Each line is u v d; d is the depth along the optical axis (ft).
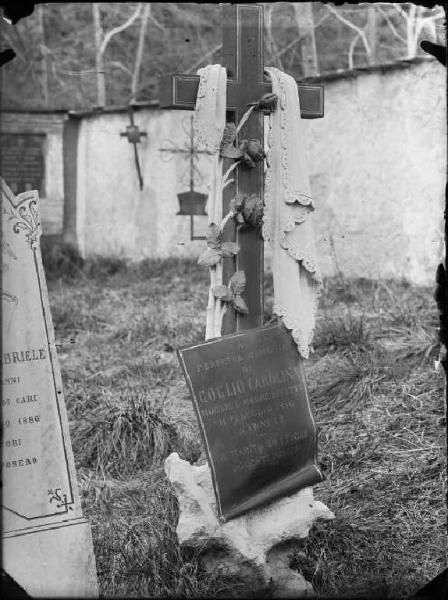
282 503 13.56
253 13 13.62
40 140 46.78
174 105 13.43
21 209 13.20
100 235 46.32
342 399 20.57
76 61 48.80
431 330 23.54
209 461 12.66
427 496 16.28
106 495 16.98
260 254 13.83
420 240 31.86
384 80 33.42
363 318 25.12
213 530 13.03
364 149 34.37
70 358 25.95
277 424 13.37
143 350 26.12
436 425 18.75
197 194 36.91
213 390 12.80
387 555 14.37
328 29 42.80
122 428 19.26
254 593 12.82
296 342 13.76
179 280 37.70
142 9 46.26
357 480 17.03
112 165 45.55
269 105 13.65
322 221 36.35
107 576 13.79
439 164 31.14
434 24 30.96
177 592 12.86
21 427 13.14
